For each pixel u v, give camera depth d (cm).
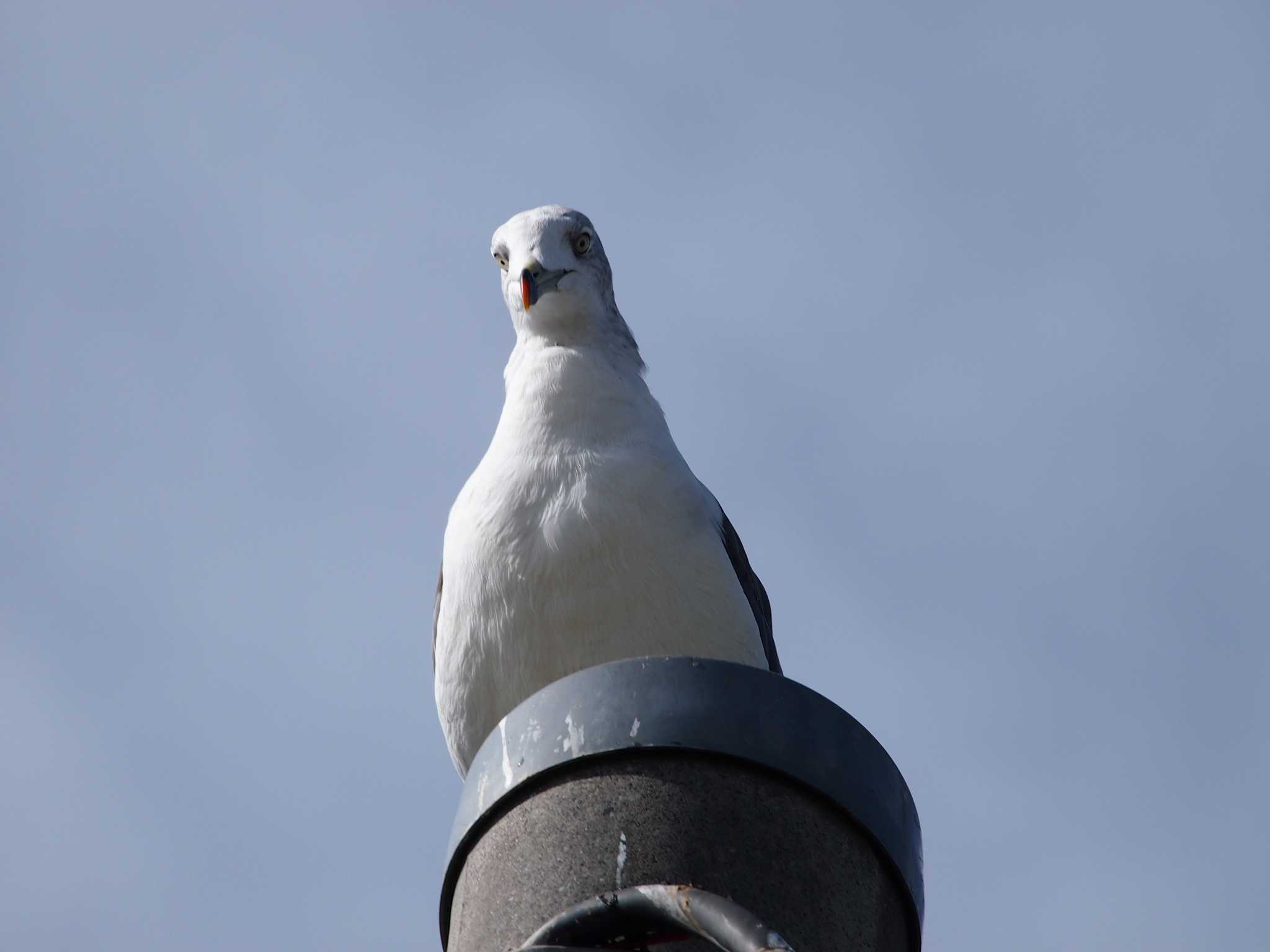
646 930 908
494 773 1026
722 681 1020
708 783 998
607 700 1017
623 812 991
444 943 1069
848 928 984
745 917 866
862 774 1018
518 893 984
